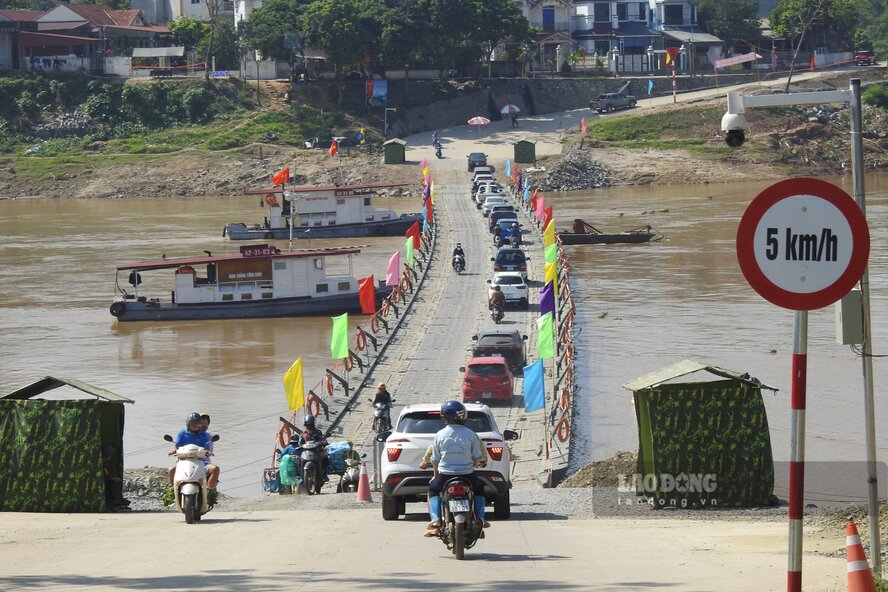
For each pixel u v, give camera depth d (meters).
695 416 50.03
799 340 22.14
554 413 92.81
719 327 132.25
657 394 50.28
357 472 68.69
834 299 21.59
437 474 35.88
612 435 87.94
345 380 104.06
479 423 48.19
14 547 40.88
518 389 104.88
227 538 41.91
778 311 140.62
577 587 28.69
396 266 149.75
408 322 142.12
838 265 21.52
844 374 106.06
